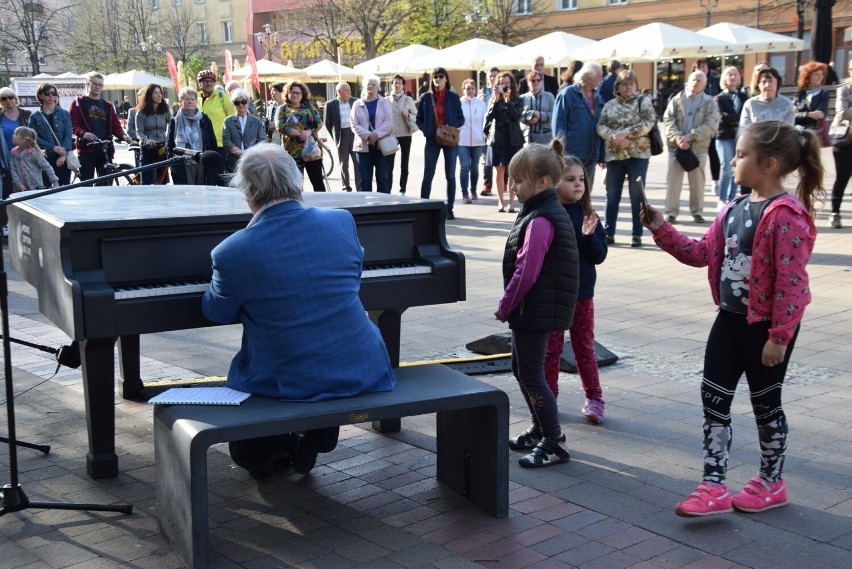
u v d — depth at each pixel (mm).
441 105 12195
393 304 4145
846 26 35281
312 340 3473
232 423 3213
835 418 4727
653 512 3736
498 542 3510
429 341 6562
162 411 3424
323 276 3512
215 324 3779
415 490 4059
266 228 3494
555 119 10109
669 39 19406
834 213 10609
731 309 3518
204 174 11836
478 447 3789
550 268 4031
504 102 12555
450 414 3994
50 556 3445
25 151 11273
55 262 3664
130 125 13836
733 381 3600
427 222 4348
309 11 44750
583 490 3967
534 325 4051
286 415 3291
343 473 4285
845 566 3250
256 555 3451
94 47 52875
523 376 4195
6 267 10180
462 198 14633
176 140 11609
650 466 4211
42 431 4898
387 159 12266
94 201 4637
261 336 3502
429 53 24969
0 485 4133
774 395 3572
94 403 4168
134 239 3732
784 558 3316
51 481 4207
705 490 3646
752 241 3404
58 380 5879
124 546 3525
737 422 4719
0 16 52969
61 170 12555
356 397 3504
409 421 5035
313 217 3576
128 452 4582
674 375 5559
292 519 3781
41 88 12367
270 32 47438
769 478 3713
